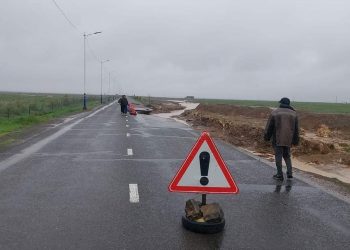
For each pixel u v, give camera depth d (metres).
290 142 6.98
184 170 4.41
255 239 4.02
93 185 6.12
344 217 4.90
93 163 8.06
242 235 4.12
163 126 18.95
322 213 5.04
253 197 5.72
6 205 4.95
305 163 10.25
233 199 5.57
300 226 4.49
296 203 5.48
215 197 5.64
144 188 6.00
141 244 3.79
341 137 18.02
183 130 16.97
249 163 8.71
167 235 4.05
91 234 4.01
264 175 7.40
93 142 11.56
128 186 6.11
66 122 19.62
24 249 3.60
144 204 5.14
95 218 4.53
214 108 39.44
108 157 8.88
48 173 6.94
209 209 4.24
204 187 4.41
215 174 4.41
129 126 18.11
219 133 17.00
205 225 4.12
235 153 10.27
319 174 8.36
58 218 4.49
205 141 4.39
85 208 4.90
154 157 9.04
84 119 22.31
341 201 5.70
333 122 22.80
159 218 4.58
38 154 9.08
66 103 41.81
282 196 5.84
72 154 9.20
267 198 5.69
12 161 8.07
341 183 7.13
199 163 4.40
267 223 4.55
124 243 3.80
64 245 3.71
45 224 4.28
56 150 9.78
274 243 3.94
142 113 35.25
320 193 6.12
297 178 7.25
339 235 4.23
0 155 8.84
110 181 6.43
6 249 3.59
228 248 3.76
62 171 7.14
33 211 4.73
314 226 4.51
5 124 16.89
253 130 15.38
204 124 22.42
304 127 22.98
